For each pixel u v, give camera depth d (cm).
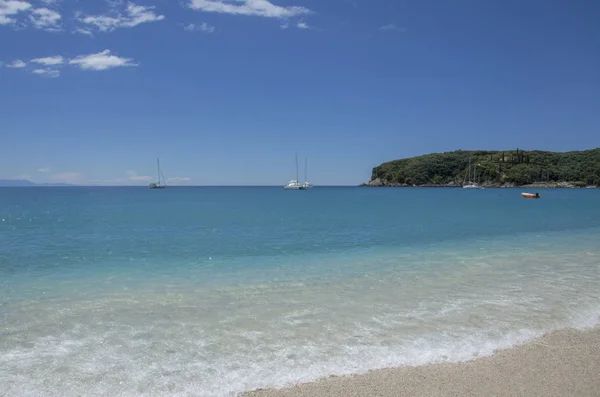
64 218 3859
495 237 2284
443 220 3400
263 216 3944
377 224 3089
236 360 635
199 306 919
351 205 6078
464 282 1156
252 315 852
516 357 644
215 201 7981
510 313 863
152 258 1620
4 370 601
